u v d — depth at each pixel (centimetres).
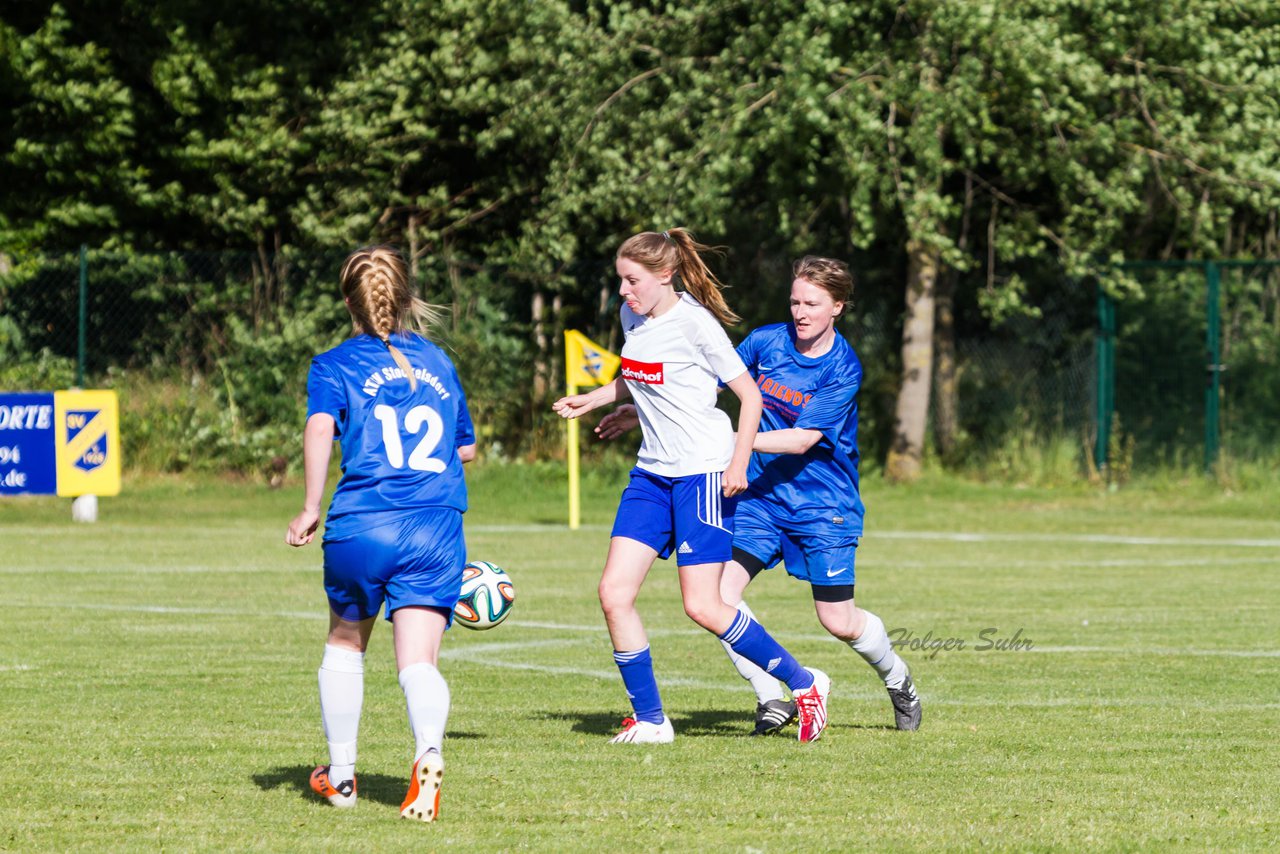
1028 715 2591
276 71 8962
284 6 9194
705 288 2259
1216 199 7912
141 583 4612
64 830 1750
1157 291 7850
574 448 6512
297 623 3778
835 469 2433
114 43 8869
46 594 4338
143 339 7950
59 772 2081
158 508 7056
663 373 2231
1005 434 8256
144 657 3225
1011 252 7794
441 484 1792
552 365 8319
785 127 7138
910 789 1989
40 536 6028
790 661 2344
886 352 8538
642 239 2222
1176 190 7762
